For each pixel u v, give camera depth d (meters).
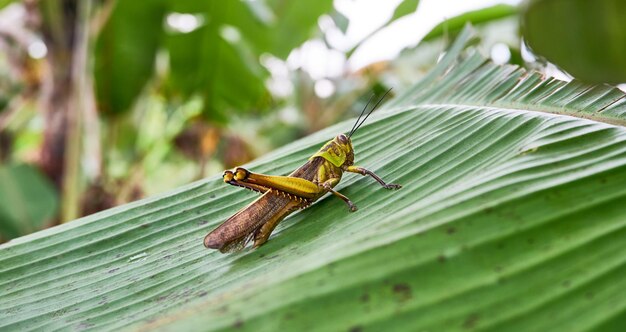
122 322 0.26
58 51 0.60
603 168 0.24
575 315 0.22
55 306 0.27
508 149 0.27
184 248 0.29
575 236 0.23
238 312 0.22
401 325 0.22
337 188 0.30
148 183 1.22
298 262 0.23
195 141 0.90
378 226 0.23
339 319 0.22
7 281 0.29
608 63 0.26
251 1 0.57
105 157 0.67
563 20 0.26
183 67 0.65
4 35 0.68
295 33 0.64
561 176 0.24
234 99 0.70
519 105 0.30
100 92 0.60
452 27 0.59
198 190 0.32
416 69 0.74
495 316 0.22
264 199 0.28
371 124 0.34
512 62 0.55
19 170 0.56
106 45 0.56
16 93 0.84
